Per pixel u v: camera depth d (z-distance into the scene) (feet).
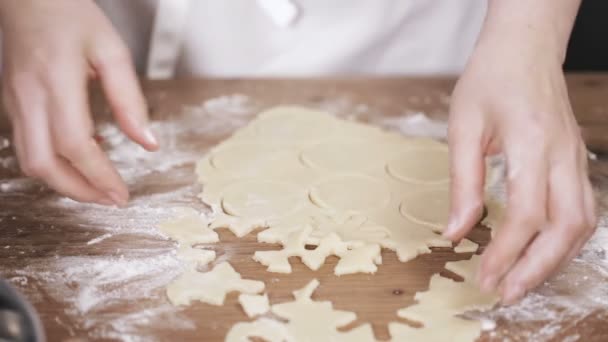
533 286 2.71
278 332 2.75
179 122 4.28
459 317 2.83
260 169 3.79
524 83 2.84
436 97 4.55
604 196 3.56
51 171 3.00
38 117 2.98
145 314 2.86
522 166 2.67
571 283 2.98
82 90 3.00
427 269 3.11
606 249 3.18
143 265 3.12
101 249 3.22
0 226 3.36
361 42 4.94
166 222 3.39
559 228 2.67
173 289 2.95
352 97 4.56
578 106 4.39
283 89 4.65
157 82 4.71
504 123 2.78
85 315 2.85
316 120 4.24
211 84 4.70
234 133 4.14
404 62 5.14
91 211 3.48
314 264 3.09
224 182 3.69
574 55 5.92
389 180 3.69
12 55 3.09
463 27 5.05
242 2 4.83
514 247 2.63
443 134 4.14
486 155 2.92
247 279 3.04
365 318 2.85
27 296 2.93
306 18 4.89
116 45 3.15
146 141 3.08
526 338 2.72
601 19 5.77
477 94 2.89
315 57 4.98
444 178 3.70
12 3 3.14
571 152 2.75
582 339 2.72
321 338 2.73
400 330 2.76
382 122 4.28
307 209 3.48
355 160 3.86
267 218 3.40
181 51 4.98
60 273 3.07
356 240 3.24
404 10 4.91
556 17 3.19
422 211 3.44
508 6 3.18
